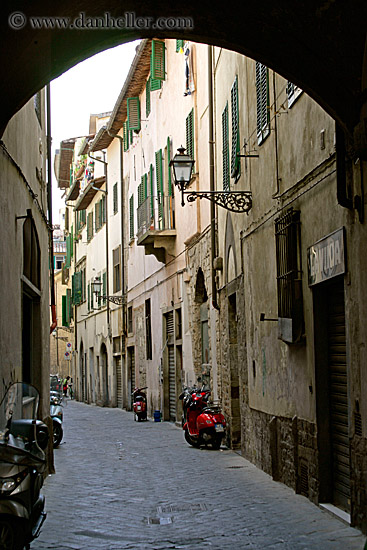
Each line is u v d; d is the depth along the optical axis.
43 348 12.93
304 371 9.36
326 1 7.17
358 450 7.21
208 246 17.94
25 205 10.62
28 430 6.52
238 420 15.30
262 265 11.94
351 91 7.29
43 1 6.99
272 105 11.05
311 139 8.88
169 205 22.95
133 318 31.38
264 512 8.60
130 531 7.95
